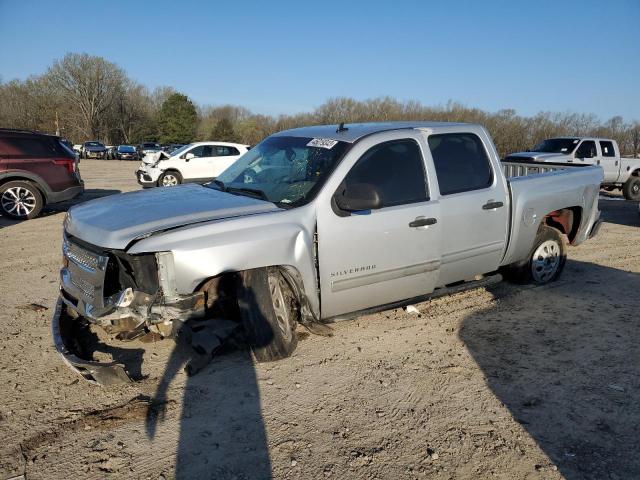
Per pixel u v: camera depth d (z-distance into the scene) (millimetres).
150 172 18188
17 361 4176
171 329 3805
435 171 4781
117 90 76000
